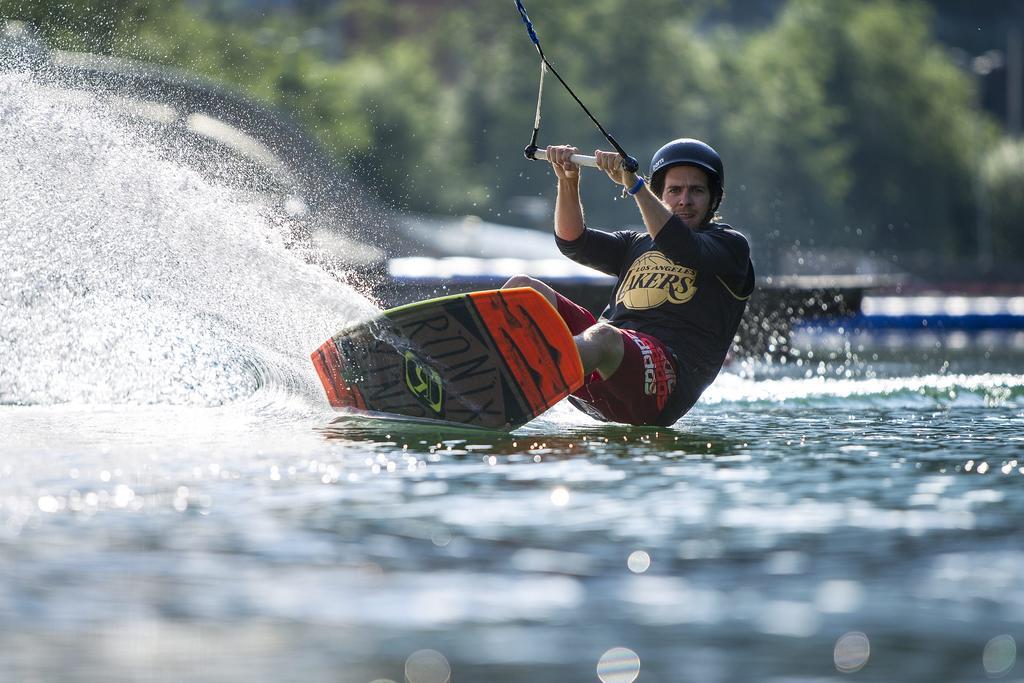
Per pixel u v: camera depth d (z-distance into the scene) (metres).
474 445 14.25
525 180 156.88
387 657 6.55
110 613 7.27
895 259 140.00
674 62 164.62
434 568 8.26
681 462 12.91
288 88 117.69
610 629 7.02
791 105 169.75
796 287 35.66
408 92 159.12
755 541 9.02
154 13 95.31
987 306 63.53
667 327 17.59
